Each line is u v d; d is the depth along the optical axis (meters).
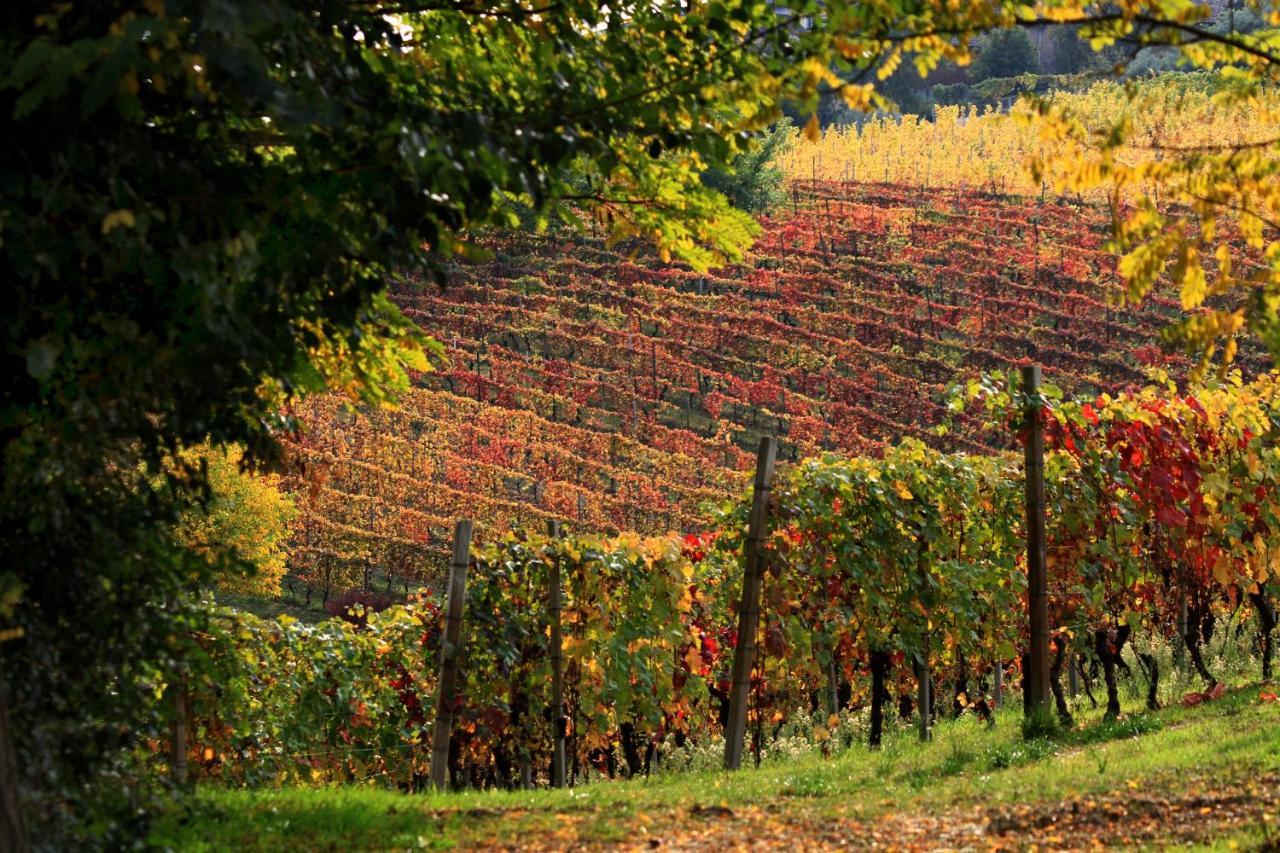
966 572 40.16
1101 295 156.75
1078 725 36.22
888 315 155.62
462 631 38.75
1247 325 17.14
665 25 21.62
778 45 20.27
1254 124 135.50
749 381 141.38
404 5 22.05
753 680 40.56
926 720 39.59
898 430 125.50
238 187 18.06
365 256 18.69
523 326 153.25
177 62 14.98
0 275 17.45
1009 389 34.50
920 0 17.88
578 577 39.72
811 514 39.88
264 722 38.53
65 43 15.27
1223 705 34.75
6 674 17.53
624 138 22.72
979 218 190.88
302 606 112.62
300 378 25.38
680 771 40.94
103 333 19.48
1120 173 17.25
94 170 16.61
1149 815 21.22
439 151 17.02
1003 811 22.42
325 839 21.48
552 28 22.28
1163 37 16.75
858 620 40.56
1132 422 39.19
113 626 18.98
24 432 19.23
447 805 25.84
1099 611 39.28
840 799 25.28
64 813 17.89
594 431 130.50
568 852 20.61
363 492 118.19
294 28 17.02
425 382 138.62
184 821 21.58
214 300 16.75
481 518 113.62
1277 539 41.78
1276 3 16.78
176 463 20.38
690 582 43.62
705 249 26.47
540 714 40.22
